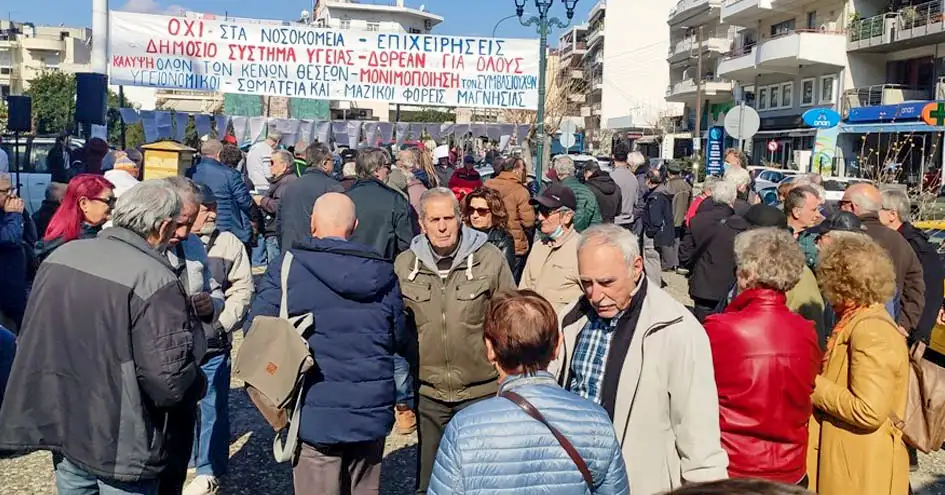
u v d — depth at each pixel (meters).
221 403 4.95
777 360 3.21
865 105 34.88
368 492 4.02
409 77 13.37
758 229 3.47
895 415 3.35
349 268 3.69
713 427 3.08
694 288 6.17
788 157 40.44
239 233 8.66
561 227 5.54
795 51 36.34
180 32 13.13
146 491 3.38
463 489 2.45
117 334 3.19
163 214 3.41
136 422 3.23
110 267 3.25
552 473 2.47
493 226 6.62
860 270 3.40
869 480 3.33
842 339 3.45
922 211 14.99
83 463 3.21
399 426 6.21
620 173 11.73
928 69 33.84
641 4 75.69
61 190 7.82
